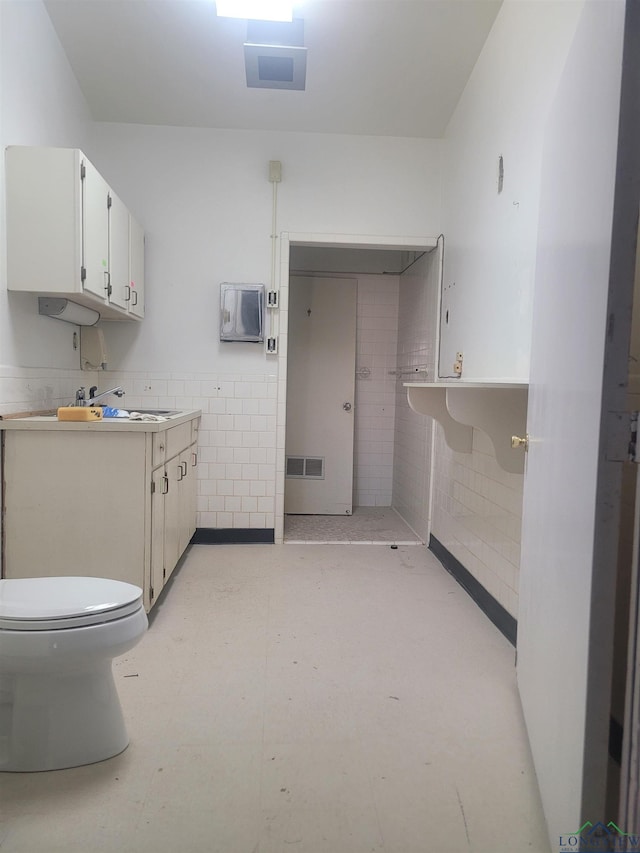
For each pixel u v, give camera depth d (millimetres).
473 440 2945
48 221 2428
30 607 1532
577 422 1157
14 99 2463
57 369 2973
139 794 1471
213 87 3326
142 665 2148
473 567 2938
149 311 3736
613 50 1018
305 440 4852
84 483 2404
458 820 1404
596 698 1000
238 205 3738
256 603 2791
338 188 3768
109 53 3078
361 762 1614
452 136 3551
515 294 2414
